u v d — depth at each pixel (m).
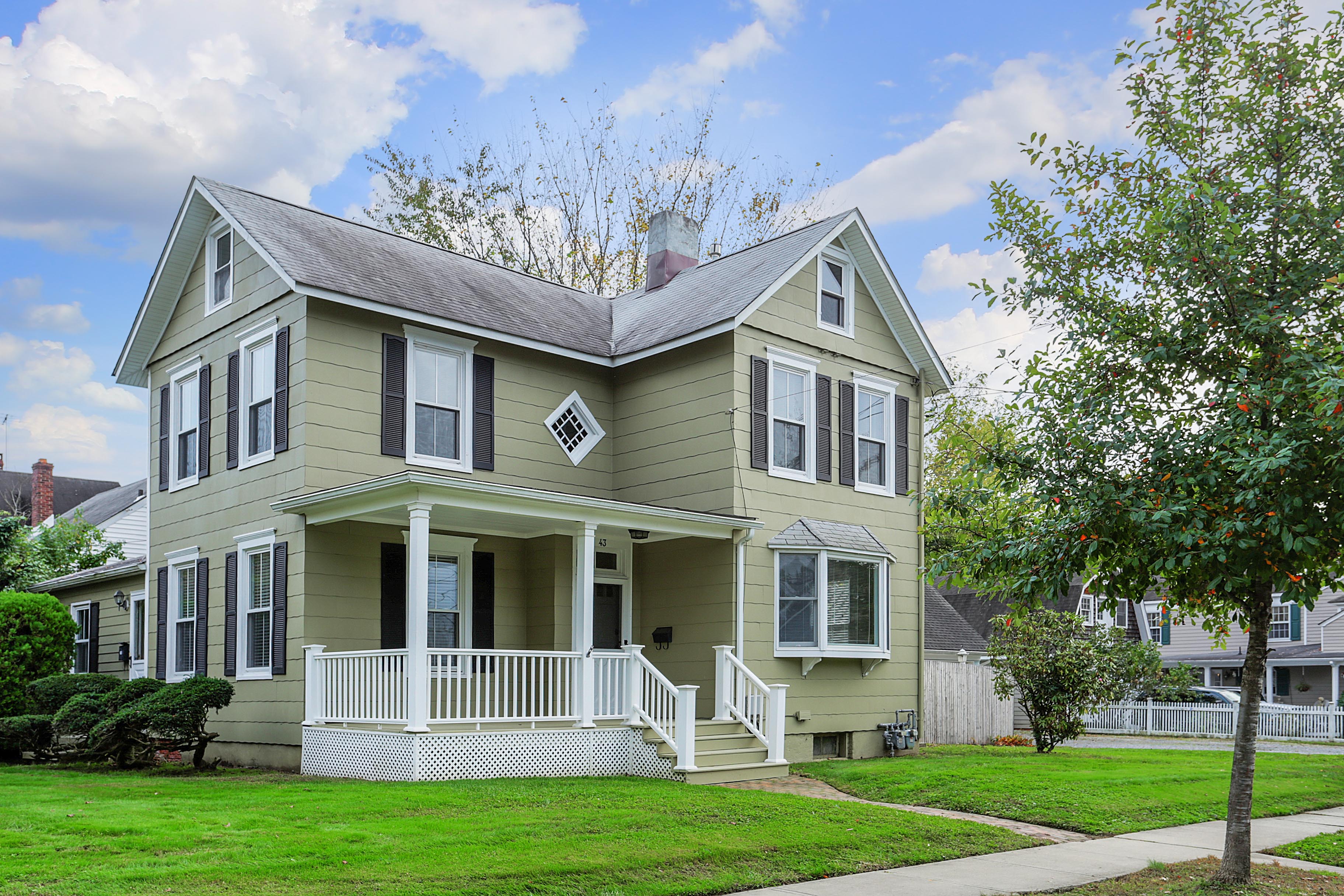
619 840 9.14
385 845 8.43
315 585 14.43
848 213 18.06
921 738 18.81
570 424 17.89
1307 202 8.45
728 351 16.61
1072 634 20.59
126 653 21.12
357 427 15.08
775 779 14.21
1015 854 10.03
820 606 16.81
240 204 16.25
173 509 17.94
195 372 17.69
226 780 12.72
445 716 15.39
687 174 34.53
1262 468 7.11
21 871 7.20
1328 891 8.62
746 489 16.42
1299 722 27.30
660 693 14.21
